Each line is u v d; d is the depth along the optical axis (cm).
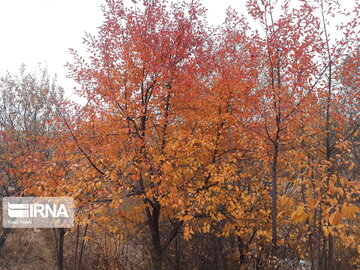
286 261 728
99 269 938
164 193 612
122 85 661
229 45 723
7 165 862
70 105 659
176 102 704
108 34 683
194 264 947
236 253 872
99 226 820
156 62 629
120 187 544
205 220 751
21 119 993
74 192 549
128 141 624
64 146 633
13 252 1109
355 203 536
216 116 656
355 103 623
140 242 970
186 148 604
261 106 578
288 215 707
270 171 746
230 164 649
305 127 628
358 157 736
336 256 839
